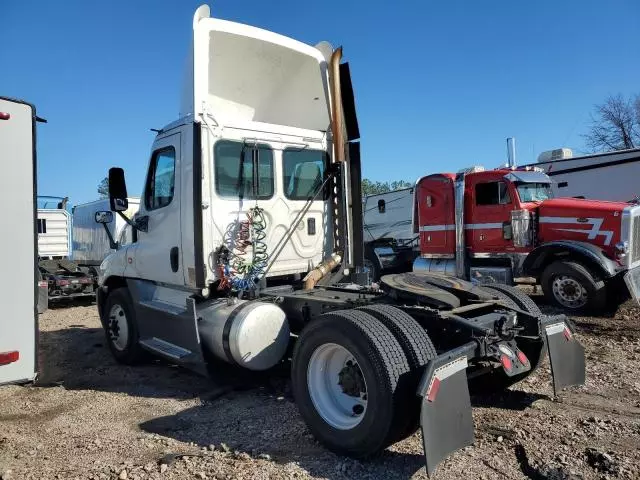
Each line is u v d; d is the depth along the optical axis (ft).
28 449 13.03
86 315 35.47
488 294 15.19
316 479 10.96
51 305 40.83
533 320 14.01
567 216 31.27
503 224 34.24
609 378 17.26
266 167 18.37
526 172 34.58
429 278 16.20
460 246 36.24
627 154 41.06
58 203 48.60
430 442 10.11
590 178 42.88
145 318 19.84
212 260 16.99
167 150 18.22
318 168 19.98
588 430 13.00
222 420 14.69
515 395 15.79
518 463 11.41
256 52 18.62
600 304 28.14
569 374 14.12
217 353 16.08
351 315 12.16
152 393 17.58
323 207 20.04
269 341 15.64
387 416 10.87
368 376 11.18
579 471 10.93
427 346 11.69
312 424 12.53
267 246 18.28
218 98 18.78
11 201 12.89
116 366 21.36
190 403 16.28
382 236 51.11
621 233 28.94
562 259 30.07
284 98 20.34
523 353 14.15
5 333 12.72
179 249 17.69
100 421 15.01
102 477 11.27
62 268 42.09
